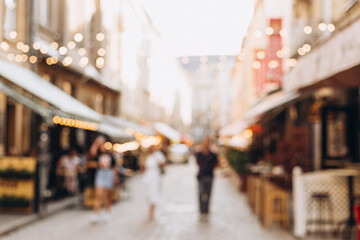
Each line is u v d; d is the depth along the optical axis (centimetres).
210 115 13188
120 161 1706
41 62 1758
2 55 1390
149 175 1166
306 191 964
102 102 2920
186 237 910
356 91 1510
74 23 2205
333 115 1559
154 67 5112
